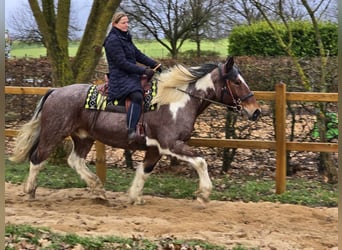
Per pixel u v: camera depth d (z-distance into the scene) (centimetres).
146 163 745
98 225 627
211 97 726
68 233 572
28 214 675
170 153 705
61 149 1005
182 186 861
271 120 936
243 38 1697
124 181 904
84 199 780
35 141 760
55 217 661
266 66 935
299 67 891
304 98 798
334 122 898
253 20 1870
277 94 797
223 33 1975
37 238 545
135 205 746
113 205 752
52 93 752
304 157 985
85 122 732
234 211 710
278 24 1647
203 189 698
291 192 820
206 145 829
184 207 737
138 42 2045
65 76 1007
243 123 926
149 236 588
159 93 706
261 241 575
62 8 1002
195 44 2178
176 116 705
